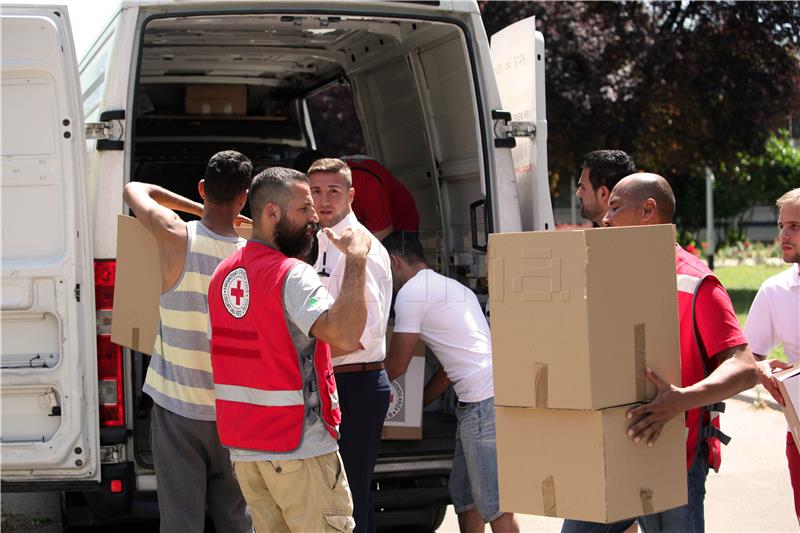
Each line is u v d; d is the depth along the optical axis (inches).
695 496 138.1
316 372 137.4
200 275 152.5
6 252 166.9
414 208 236.1
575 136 620.1
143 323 164.9
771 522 214.7
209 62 280.8
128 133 175.6
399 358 179.8
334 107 706.8
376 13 194.1
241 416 136.3
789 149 1168.2
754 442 281.3
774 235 1363.2
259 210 139.6
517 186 212.2
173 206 175.5
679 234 1197.1
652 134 666.8
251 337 135.3
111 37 194.2
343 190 172.1
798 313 163.6
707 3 610.9
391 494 187.2
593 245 120.3
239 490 161.2
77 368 166.7
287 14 188.7
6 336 167.6
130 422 173.3
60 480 169.2
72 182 167.0
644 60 615.2
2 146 166.6
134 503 174.2
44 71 166.2
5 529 217.3
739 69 623.2
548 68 598.5
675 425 129.3
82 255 167.6
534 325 124.0
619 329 123.1
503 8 598.5
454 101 222.4
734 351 131.6
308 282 133.5
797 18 606.9
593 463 122.3
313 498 136.3
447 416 209.9
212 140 298.2
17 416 168.7
